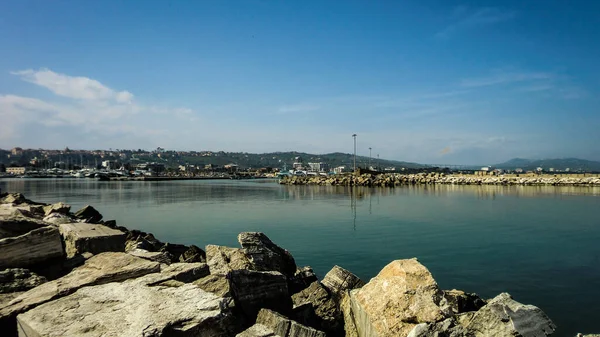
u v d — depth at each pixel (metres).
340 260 18.53
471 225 30.34
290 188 95.44
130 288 5.90
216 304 5.36
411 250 20.73
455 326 5.69
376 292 6.98
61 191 77.38
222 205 49.62
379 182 102.69
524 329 5.70
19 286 6.47
